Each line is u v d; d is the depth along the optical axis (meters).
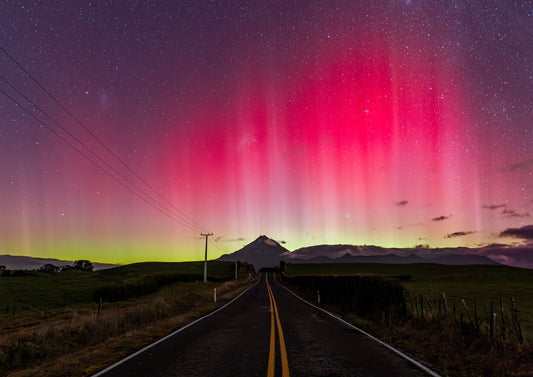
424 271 111.44
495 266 117.44
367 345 9.84
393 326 13.12
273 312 19.73
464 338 9.68
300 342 10.29
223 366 7.41
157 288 41.16
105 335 12.07
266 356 8.36
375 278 17.88
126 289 34.66
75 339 10.97
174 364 7.62
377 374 6.83
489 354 7.97
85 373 7.07
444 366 7.57
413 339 10.73
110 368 7.34
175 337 11.23
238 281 74.25
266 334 11.83
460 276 70.12
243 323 14.82
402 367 7.38
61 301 35.03
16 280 67.31
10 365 8.21
